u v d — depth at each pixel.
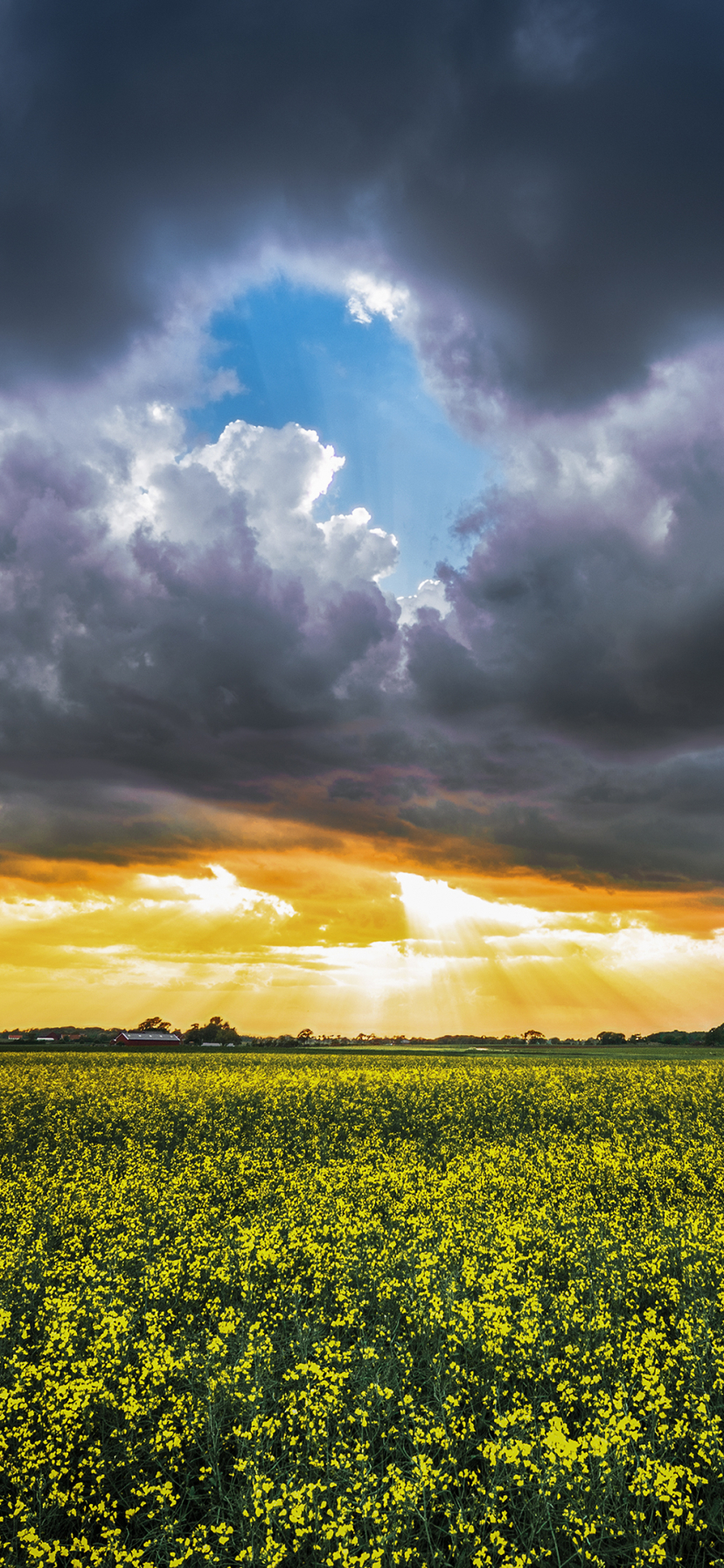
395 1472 6.36
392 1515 5.96
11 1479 6.61
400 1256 11.35
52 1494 6.51
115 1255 12.06
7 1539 6.29
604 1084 34.50
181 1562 5.52
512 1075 38.00
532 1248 12.04
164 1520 6.24
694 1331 8.73
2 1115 26.95
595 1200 15.89
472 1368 8.55
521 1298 9.91
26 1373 8.25
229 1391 7.64
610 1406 7.30
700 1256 11.41
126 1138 23.61
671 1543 6.13
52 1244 13.40
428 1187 16.00
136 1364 8.80
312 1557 5.88
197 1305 10.66
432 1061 51.88
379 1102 29.91
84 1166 19.55
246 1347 8.45
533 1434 6.85
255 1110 28.08
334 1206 14.52
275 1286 10.91
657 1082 34.84
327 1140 22.97
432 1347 8.94
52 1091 31.81
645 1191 17.00
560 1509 6.32
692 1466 6.91
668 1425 7.04
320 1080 36.03
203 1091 31.86
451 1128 25.02
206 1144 22.62
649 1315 9.47
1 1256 11.80
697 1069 40.47
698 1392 7.82
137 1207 15.27
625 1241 12.25
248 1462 6.47
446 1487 6.38
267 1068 44.00
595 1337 9.09
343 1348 9.23
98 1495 6.91
